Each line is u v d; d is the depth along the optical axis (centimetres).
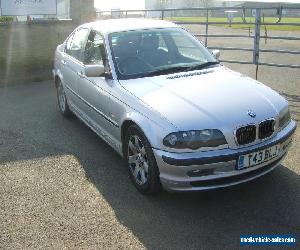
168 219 359
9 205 391
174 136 349
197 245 321
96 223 355
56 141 566
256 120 363
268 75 984
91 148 536
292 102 724
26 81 1009
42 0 1105
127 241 329
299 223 346
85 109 550
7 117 692
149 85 424
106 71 471
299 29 2270
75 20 1119
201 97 386
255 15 860
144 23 549
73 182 436
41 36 1038
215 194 397
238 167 354
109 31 511
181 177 351
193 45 525
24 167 479
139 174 407
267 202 380
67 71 610
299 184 411
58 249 321
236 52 1373
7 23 974
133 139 409
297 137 538
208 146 348
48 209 381
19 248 323
